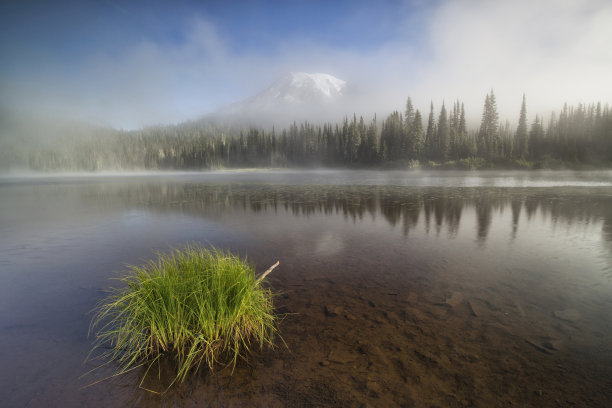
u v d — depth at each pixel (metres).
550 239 7.55
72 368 2.66
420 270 5.32
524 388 2.36
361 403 2.18
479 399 2.24
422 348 2.92
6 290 4.53
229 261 3.69
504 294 4.24
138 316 3.03
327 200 16.52
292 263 5.80
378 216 11.21
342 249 6.80
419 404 2.18
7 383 2.46
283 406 2.15
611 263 5.62
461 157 67.88
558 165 61.34
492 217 10.73
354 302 4.00
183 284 3.06
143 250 6.93
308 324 3.41
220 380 2.46
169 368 2.65
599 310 3.72
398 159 74.75
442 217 10.85
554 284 4.61
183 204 15.57
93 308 3.92
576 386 2.37
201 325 2.92
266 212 12.54
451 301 4.02
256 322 3.18
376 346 2.96
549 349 2.89
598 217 10.51
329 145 99.12
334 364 2.67
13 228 9.59
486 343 3.01
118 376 2.54
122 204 15.86
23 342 3.09
